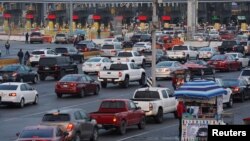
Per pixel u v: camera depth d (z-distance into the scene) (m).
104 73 68.19
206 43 127.56
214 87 37.78
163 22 189.12
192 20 138.62
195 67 74.81
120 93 63.59
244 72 68.38
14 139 39.19
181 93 37.50
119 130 41.03
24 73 69.38
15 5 195.25
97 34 150.75
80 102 57.25
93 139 38.38
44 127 32.91
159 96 47.31
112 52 99.25
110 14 198.00
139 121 43.62
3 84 54.94
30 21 184.88
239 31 172.62
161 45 114.56
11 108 54.16
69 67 76.00
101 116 40.78
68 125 35.41
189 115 35.69
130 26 185.00
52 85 70.25
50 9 194.38
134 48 103.06
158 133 42.19
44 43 138.12
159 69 74.88
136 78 70.06
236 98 59.38
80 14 195.50
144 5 199.50
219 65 85.81
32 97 55.97
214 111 37.72
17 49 118.25
